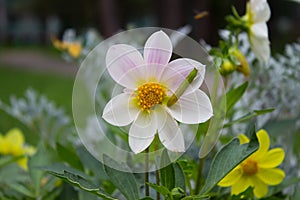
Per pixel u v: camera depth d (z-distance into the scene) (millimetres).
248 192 733
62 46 1235
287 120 889
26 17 13383
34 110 1204
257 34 844
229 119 947
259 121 957
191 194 727
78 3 10367
